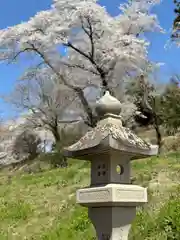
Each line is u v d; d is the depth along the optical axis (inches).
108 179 147.7
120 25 828.0
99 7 773.3
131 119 832.9
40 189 490.0
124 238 144.8
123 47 778.2
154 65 818.8
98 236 147.7
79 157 158.1
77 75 834.8
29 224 375.6
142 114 868.0
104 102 155.6
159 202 318.3
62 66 829.8
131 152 149.3
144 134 903.7
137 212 301.7
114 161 149.3
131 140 148.9
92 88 856.9
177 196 322.0
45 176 564.7
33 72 845.8
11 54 806.5
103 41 792.9
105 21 784.3
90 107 826.8
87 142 151.1
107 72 805.2
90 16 761.6
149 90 823.7
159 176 400.2
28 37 768.3
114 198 140.3
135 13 827.4
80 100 852.0
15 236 350.3
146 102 831.7
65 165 698.2
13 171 826.8
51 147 949.2
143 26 827.4
